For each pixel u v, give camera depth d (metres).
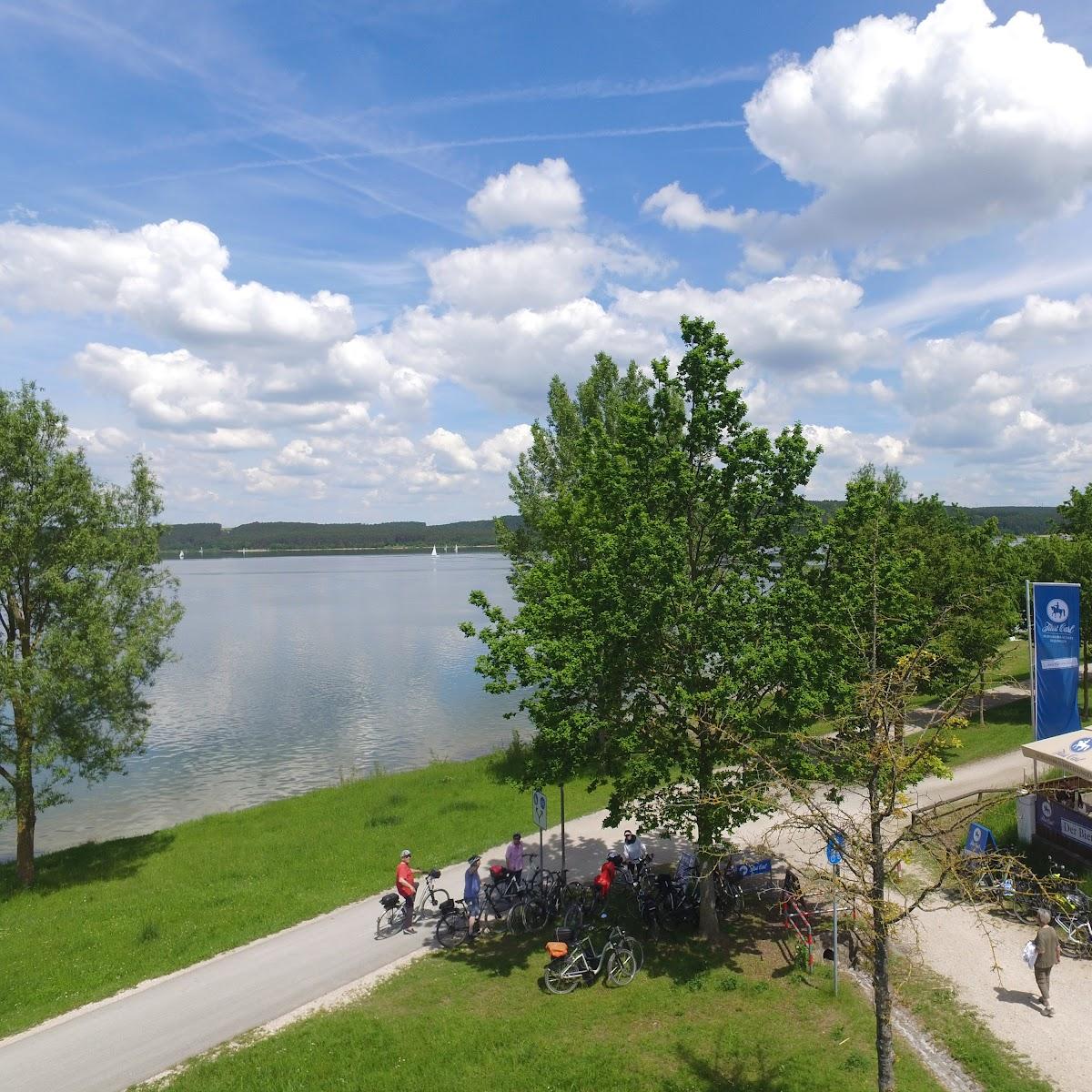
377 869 21.38
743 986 13.98
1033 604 22.02
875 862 9.23
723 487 16.42
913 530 34.69
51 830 30.48
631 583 15.42
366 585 184.62
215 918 18.39
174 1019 13.70
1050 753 17.97
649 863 19.81
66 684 21.91
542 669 14.98
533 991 14.08
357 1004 13.91
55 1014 14.08
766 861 17.72
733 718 14.78
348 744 41.91
